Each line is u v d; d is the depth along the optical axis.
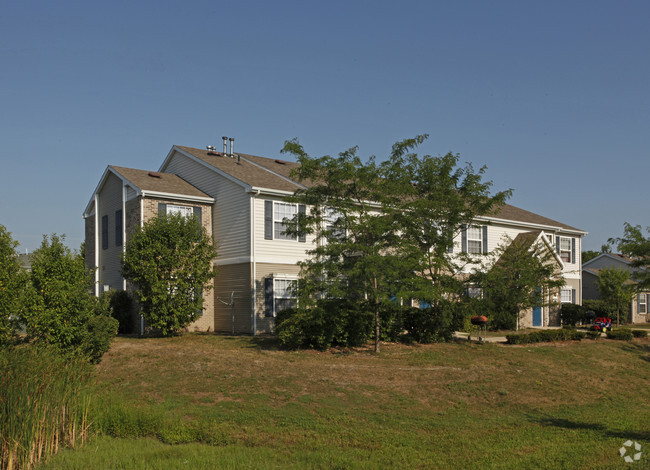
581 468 8.38
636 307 41.44
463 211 19.92
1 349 10.88
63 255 14.77
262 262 23.08
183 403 12.52
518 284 22.59
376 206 20.23
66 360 11.38
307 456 9.09
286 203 24.09
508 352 19.70
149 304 20.69
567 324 32.03
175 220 21.39
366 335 19.55
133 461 8.55
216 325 24.45
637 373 18.73
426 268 19.62
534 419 12.48
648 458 8.88
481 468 8.49
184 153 27.45
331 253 17.70
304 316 17.94
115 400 11.18
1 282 12.94
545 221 35.16
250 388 13.59
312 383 14.16
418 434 10.83
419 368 16.48
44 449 9.02
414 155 19.44
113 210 26.16
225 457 8.81
